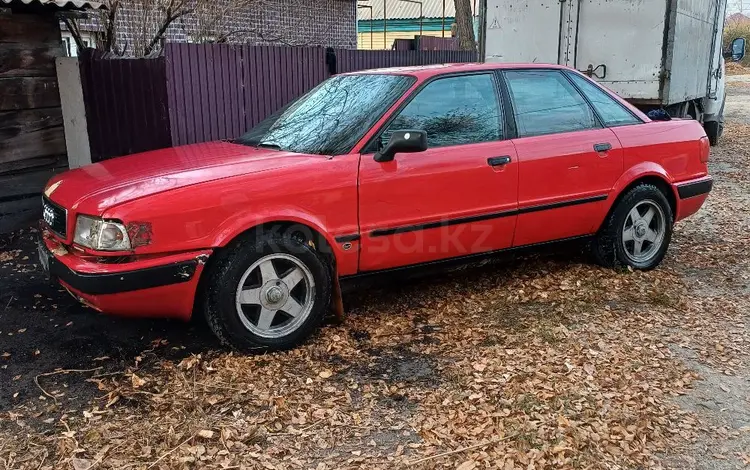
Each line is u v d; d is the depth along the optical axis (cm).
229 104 954
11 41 652
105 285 357
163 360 401
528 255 518
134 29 1009
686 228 724
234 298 389
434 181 443
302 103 520
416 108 451
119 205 361
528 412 342
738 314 482
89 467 296
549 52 957
